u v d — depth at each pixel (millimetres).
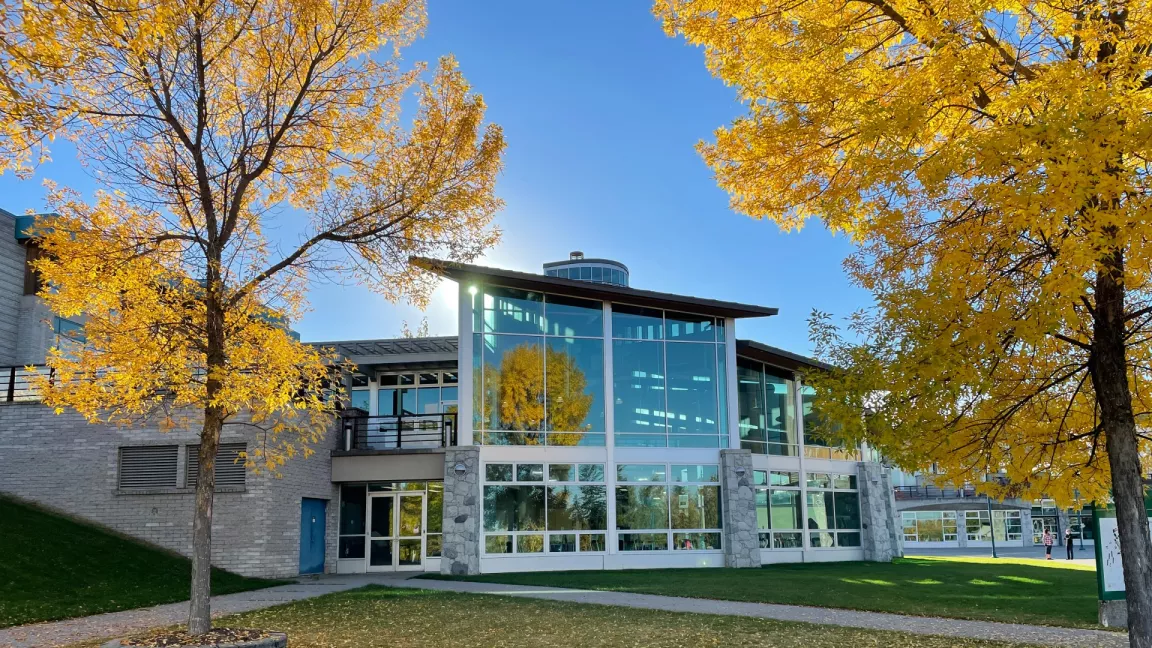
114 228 10609
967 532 59062
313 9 11258
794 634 11281
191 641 9766
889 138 7539
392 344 25562
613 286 23641
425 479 22812
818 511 29094
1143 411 8875
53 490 19906
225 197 11266
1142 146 6602
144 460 20000
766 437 27672
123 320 10445
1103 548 12555
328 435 23188
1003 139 6848
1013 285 7648
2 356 22828
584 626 11961
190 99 10969
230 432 20047
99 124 10758
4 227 23219
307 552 21859
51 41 7852
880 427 8078
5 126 8711
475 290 23188
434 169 12109
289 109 11898
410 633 11383
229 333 10812
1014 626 12219
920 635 11234
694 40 9539
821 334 8797
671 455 24312
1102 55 7707
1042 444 9141
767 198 10000
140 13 8625
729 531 24203
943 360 7547
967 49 7672
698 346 25422
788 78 9031
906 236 8727
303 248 11523
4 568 14219
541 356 23516
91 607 13477
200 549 10336
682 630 11586
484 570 21844
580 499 23078
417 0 12023
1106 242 6492
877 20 8953
